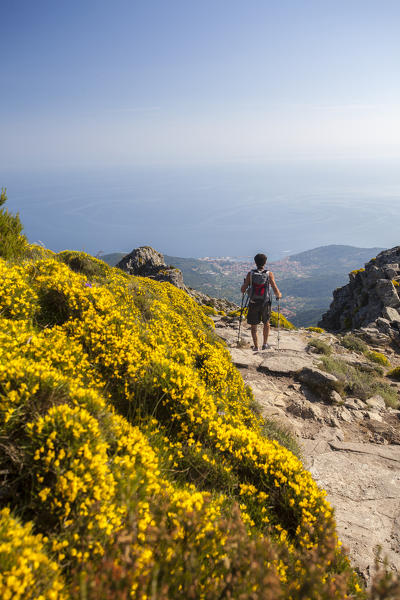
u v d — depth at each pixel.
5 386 3.13
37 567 2.10
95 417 3.49
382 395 10.99
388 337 19.88
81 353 4.82
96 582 1.89
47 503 2.65
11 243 8.66
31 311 5.46
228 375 8.05
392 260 30.36
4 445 2.82
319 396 10.01
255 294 12.80
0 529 2.24
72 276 7.00
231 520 2.65
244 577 2.15
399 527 5.15
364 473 6.47
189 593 1.93
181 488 3.65
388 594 1.78
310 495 4.16
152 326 7.38
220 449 4.51
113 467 3.08
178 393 4.83
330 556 2.73
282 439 6.70
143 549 2.32
